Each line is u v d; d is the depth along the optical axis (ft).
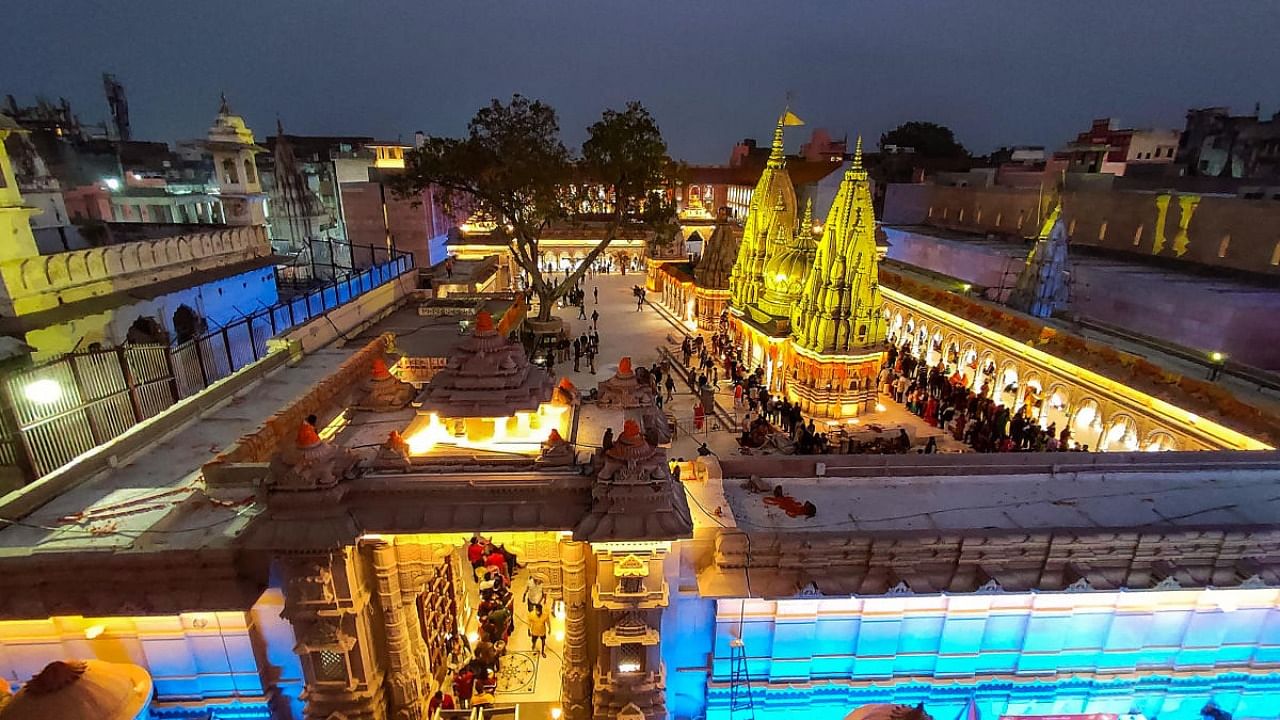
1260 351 93.20
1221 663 45.03
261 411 62.90
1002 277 145.07
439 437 43.27
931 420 107.86
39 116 192.65
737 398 115.44
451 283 149.69
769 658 43.73
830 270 106.83
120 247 90.84
